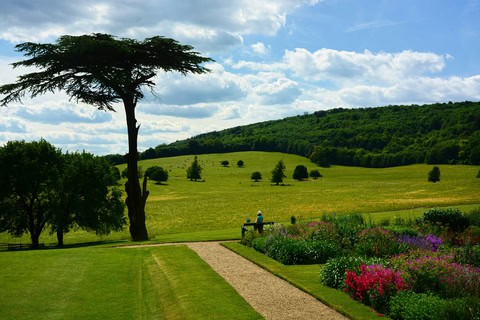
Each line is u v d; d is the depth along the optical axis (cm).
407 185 10194
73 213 4591
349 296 1412
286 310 1305
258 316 1251
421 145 16525
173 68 3497
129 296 1628
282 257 2030
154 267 2034
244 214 6612
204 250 2459
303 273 1770
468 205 5347
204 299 1440
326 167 16800
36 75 3164
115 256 2366
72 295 1619
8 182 4253
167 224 5881
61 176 4438
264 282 1652
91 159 4669
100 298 1592
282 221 5181
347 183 12188
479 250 1716
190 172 14012
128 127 3628
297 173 14150
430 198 6850
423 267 1352
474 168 13662
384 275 1323
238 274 1800
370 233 2212
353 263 1545
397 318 1188
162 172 13288
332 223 2583
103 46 3122
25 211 4459
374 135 18812
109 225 4716
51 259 2253
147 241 3238
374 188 9931
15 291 1658
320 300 1393
